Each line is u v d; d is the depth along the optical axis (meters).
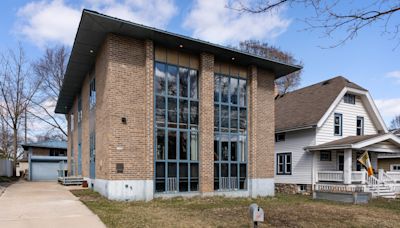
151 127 14.09
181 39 14.57
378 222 10.49
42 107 38.66
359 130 22.95
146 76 14.21
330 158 21.25
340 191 17.19
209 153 15.63
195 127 15.71
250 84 17.72
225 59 17.11
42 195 13.77
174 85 15.35
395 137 20.11
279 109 25.83
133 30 13.60
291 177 22.14
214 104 16.50
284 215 11.27
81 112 22.23
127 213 10.08
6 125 39.16
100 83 15.15
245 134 17.45
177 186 14.76
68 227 7.77
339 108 22.05
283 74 19.88
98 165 15.16
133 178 13.57
